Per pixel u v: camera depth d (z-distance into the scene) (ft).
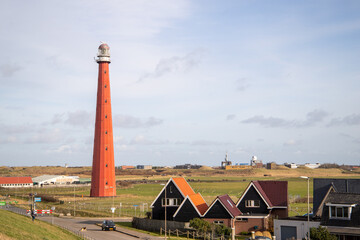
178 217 251.39
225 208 241.55
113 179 529.45
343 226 186.70
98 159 525.34
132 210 390.83
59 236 199.21
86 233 232.73
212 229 221.05
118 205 433.89
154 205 270.46
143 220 266.36
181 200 263.29
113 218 329.93
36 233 184.96
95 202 467.11
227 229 220.23
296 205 392.27
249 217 245.65
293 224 208.03
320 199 229.04
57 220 306.55
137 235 230.07
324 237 182.70
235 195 534.78
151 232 249.34
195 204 251.80
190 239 220.84
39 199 263.29
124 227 270.05
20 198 499.92
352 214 187.52
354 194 193.67
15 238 161.38
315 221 201.87
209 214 243.60
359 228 182.39
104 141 526.98
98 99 530.68
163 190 269.03
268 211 255.91
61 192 625.82
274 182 268.82
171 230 246.27
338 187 229.86
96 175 524.52
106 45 535.19
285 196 261.44
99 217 336.70
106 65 532.32
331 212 192.54
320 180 236.22
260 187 267.18
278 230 212.64
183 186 274.16
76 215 352.49
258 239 203.92
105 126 527.40
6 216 204.33
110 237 219.00
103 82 530.27
